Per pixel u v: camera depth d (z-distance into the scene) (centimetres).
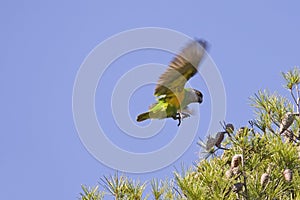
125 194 1095
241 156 1109
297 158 1162
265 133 1212
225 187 1076
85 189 1099
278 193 1092
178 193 1087
